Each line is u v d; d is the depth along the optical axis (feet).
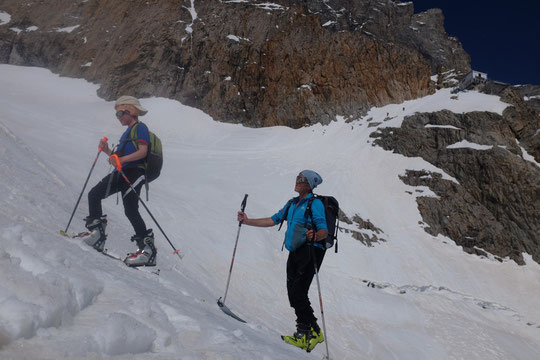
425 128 115.55
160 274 15.51
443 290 60.95
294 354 10.82
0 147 22.02
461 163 107.34
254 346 7.60
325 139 124.47
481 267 86.69
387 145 116.98
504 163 103.96
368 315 42.01
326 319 36.73
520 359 42.91
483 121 111.45
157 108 130.52
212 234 45.52
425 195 101.14
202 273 31.63
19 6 179.73
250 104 137.28
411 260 78.64
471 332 45.70
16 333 4.04
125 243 20.43
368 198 96.17
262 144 119.24
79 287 6.08
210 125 130.00
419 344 38.96
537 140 111.34
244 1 158.10
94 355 4.50
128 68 144.66
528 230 97.60
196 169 88.48
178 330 6.95
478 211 99.60
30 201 14.93
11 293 4.67
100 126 102.42
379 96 137.28
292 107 134.51
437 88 145.79
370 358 31.32
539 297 79.41
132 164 14.62
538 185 101.35
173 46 145.69
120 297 6.91
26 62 162.91
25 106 102.47
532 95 139.95
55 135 74.69
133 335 5.25
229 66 142.82
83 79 151.64
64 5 177.17
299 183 15.12
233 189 79.05
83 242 12.94
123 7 165.68
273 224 15.53
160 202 49.34
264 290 36.42
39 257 6.45
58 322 4.84
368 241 79.46
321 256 14.43
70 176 41.70
